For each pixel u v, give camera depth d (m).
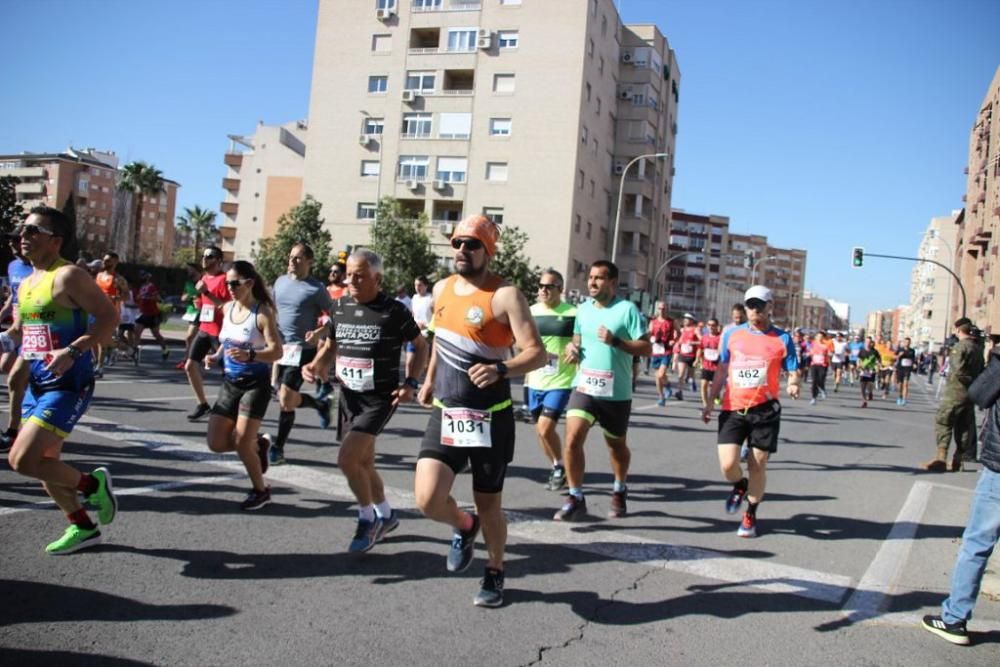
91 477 4.41
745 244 157.62
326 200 49.06
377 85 48.62
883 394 29.12
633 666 3.50
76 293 4.25
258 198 73.81
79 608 3.65
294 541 4.91
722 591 4.59
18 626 3.41
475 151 46.41
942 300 105.00
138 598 3.83
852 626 4.18
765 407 5.88
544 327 6.98
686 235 125.06
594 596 4.36
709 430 12.51
